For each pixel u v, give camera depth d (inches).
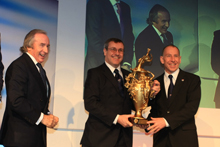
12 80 90.7
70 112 132.2
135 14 147.9
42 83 97.3
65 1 137.5
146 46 147.0
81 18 139.6
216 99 152.7
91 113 106.5
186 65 151.1
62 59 133.3
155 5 151.8
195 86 116.6
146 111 142.5
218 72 155.3
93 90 106.6
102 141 102.5
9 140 89.2
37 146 94.2
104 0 144.3
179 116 108.3
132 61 143.9
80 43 137.7
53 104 129.6
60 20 135.2
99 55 139.9
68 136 131.5
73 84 134.1
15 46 122.5
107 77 109.5
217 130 150.2
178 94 115.7
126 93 110.7
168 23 152.2
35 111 91.1
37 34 102.4
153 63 146.8
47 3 132.5
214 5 161.9
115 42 116.0
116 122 101.9
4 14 121.0
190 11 156.9
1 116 117.4
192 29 155.3
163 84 120.8
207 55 155.3
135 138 141.9
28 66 95.6
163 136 114.1
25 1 126.6
